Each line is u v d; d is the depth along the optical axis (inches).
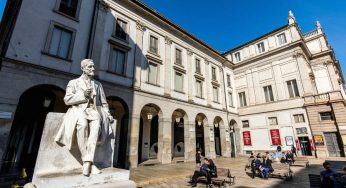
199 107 829.2
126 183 141.1
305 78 869.2
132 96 602.9
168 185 361.7
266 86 1003.3
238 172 509.7
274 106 948.6
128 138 559.8
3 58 394.9
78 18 539.8
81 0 559.2
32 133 502.0
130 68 627.8
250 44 1120.8
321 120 802.2
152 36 735.7
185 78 821.9
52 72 455.2
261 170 432.5
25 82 413.7
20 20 437.1
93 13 573.9
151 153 789.2
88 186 123.9
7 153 475.5
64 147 138.7
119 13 644.7
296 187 347.9
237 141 1022.4
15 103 391.9
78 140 133.9
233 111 1055.0
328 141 778.2
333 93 780.6
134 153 559.5
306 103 844.6
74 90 146.9
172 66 776.3
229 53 1229.7
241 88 1108.5
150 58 692.7
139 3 689.6
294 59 919.7
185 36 861.8
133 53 649.6
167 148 657.0
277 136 911.0
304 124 844.0
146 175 430.9
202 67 939.3
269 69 1005.2
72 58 503.5
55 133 138.8
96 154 151.0
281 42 989.8
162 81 719.7
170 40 794.2
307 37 1117.1
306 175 455.2
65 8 526.6
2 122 370.6
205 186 354.3
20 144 491.8
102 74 554.9
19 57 418.0
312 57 1065.5
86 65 157.6
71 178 120.0
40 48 453.1
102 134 148.5
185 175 441.4
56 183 114.2
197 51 935.0
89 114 142.2
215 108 915.4
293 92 905.5
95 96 151.1
